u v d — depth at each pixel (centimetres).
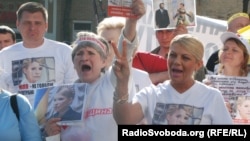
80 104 486
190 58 436
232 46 554
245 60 557
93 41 495
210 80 537
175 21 595
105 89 488
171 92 441
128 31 456
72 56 500
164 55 621
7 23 2517
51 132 488
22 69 566
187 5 594
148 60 568
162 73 566
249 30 588
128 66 424
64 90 493
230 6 2481
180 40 438
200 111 437
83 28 2612
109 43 526
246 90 533
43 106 494
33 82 564
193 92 440
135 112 436
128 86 432
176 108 438
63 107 489
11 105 472
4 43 750
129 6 452
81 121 484
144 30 738
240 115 533
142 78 527
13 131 466
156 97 443
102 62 498
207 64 658
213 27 780
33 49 569
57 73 565
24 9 570
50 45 571
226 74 561
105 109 484
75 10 2602
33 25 565
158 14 596
